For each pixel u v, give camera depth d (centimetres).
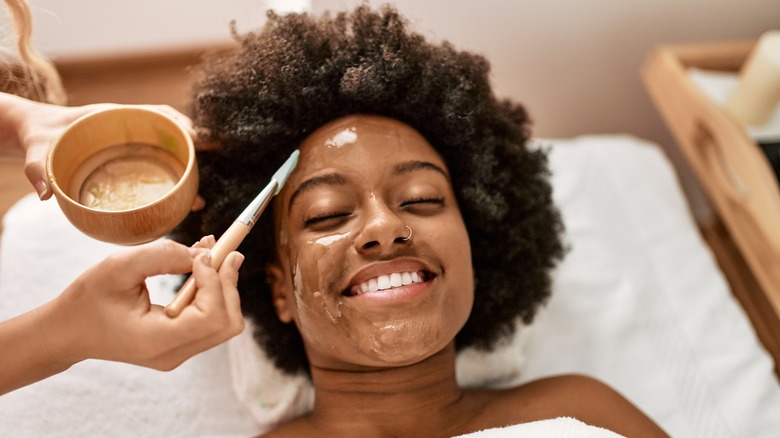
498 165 105
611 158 147
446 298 91
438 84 98
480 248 110
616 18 158
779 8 159
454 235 93
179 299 70
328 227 93
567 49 163
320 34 98
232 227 77
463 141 101
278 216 98
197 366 113
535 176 115
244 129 95
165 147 88
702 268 133
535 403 105
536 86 169
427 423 101
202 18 169
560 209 129
